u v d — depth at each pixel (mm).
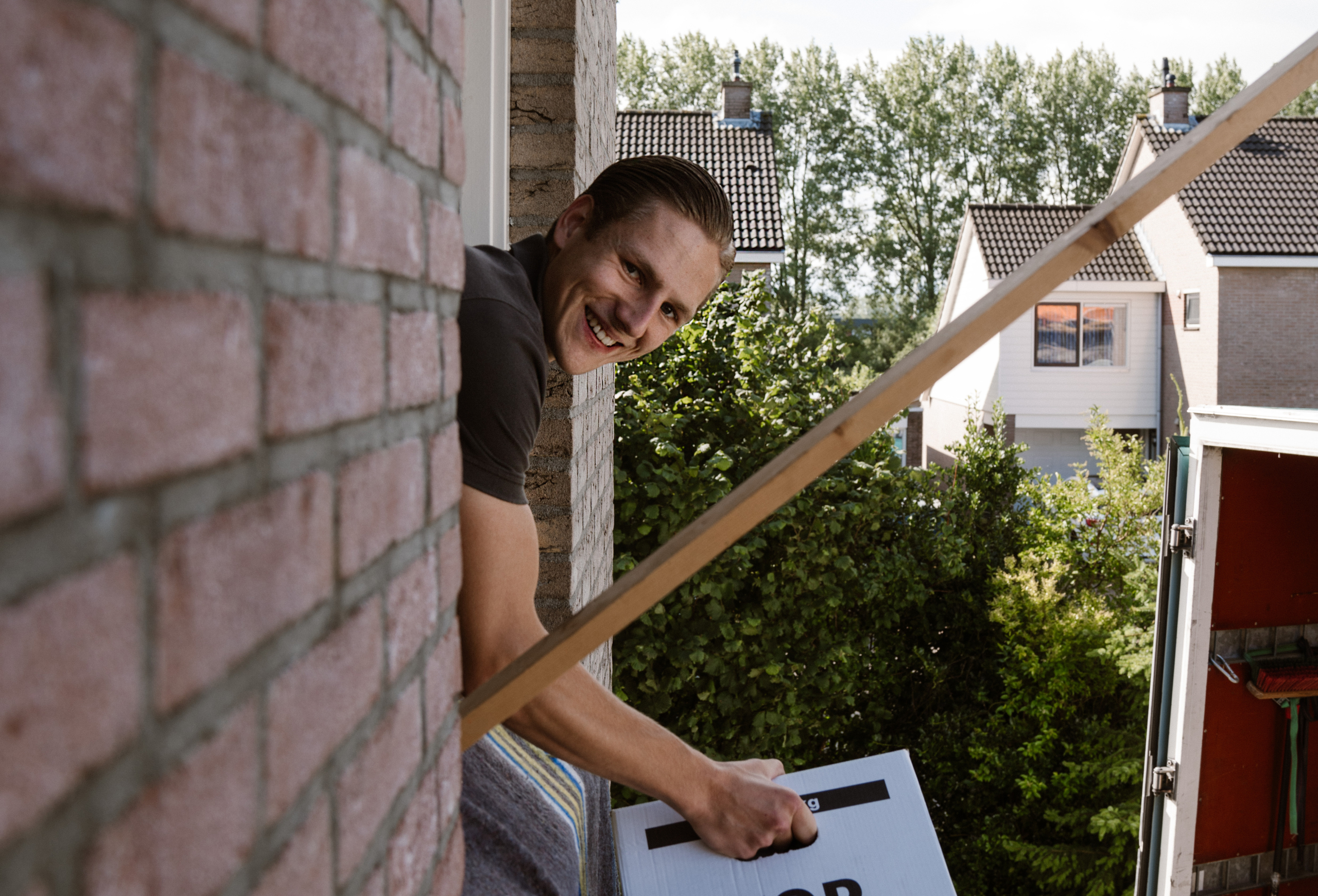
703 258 1472
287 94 486
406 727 697
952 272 22734
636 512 4438
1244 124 822
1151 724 3266
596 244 1451
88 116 326
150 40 363
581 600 2463
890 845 1255
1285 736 3389
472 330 1182
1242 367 16953
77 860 325
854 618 5500
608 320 1470
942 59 38500
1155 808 3250
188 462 392
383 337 644
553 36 2254
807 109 38562
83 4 323
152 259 367
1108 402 18688
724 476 4766
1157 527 6238
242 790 439
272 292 470
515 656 1196
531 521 1250
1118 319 18594
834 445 846
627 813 1318
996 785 5586
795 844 1261
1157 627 3250
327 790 544
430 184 769
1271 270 16859
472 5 2146
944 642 6137
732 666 4695
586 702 1157
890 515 5617
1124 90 38281
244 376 442
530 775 1404
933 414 23406
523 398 1218
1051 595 5703
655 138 16516
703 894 1214
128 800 354
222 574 423
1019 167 38250
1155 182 810
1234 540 3311
